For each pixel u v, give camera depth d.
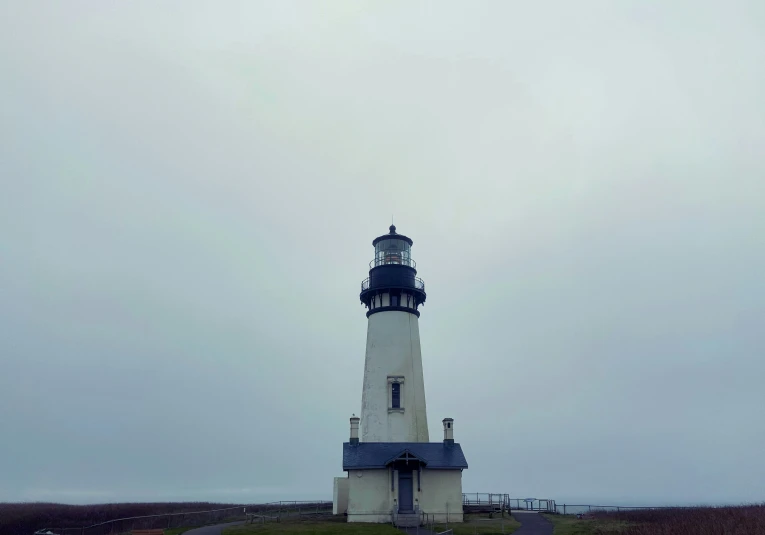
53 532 42.12
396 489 41.81
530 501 53.34
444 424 45.22
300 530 36.16
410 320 50.12
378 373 48.41
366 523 40.19
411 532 35.75
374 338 49.62
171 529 38.50
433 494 42.03
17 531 45.38
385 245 52.72
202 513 50.19
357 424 45.22
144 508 64.88
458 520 41.38
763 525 33.19
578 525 37.81
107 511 59.22
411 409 47.69
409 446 44.25
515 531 35.75
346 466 42.38
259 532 35.50
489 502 50.16
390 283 49.97
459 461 42.84
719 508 48.50
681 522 35.69
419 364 49.59
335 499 48.34
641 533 32.12
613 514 45.28
